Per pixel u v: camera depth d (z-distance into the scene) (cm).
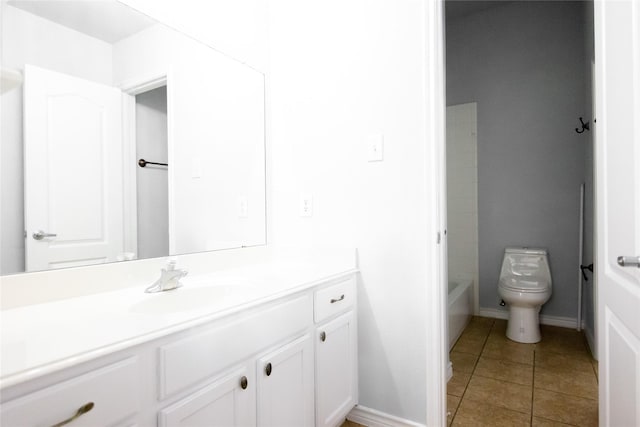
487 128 321
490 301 323
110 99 125
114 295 113
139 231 133
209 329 92
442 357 153
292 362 122
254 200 183
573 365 220
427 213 150
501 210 316
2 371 57
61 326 81
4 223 98
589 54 241
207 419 91
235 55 174
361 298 167
